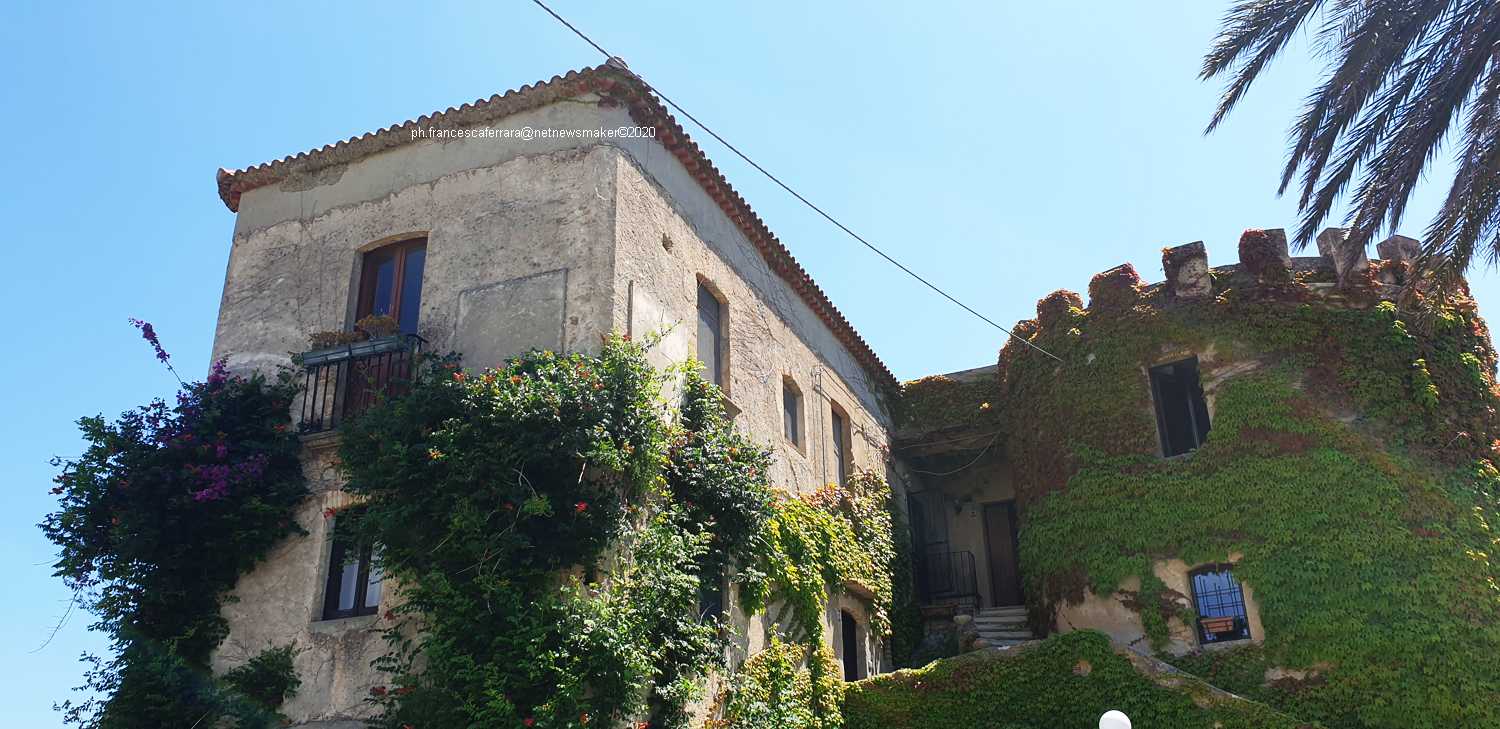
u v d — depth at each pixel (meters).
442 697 10.09
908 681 13.81
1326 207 12.41
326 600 11.85
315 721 11.12
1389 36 11.12
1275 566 14.43
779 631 13.74
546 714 9.62
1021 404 18.02
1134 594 15.35
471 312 12.81
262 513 11.88
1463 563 13.67
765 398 15.62
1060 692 13.09
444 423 10.77
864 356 20.05
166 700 11.12
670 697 10.77
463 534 10.38
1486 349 15.94
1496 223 11.27
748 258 16.22
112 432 11.73
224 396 12.45
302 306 13.86
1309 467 14.83
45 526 11.22
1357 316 15.74
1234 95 12.58
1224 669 14.30
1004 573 20.72
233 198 15.25
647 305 12.95
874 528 17.06
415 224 13.76
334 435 12.05
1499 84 10.87
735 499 12.52
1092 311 17.64
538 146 13.52
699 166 14.86
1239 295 16.47
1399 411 14.99
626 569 10.87
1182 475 15.64
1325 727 11.84
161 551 11.41
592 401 10.77
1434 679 13.09
